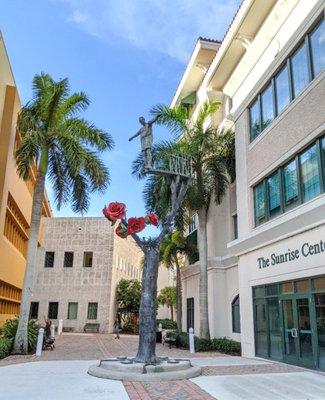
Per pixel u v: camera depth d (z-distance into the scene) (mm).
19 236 26922
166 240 27297
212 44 26297
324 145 12680
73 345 23109
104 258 39562
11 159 20500
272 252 15000
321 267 11953
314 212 12016
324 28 13086
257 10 17906
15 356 16203
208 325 20203
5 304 24094
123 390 8672
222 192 21078
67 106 19422
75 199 19797
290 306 13750
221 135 21797
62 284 39062
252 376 10719
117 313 40656
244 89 20125
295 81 14695
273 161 15641
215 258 22156
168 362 11070
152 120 12766
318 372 11523
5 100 20172
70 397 7969
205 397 8086
